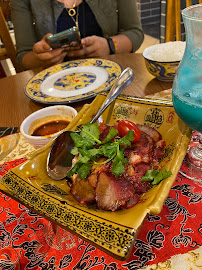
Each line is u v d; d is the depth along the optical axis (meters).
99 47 2.04
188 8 0.79
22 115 1.35
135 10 2.54
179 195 0.83
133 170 0.78
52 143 0.90
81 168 0.79
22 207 0.88
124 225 0.59
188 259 0.65
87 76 1.53
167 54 1.37
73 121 1.01
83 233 0.61
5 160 1.08
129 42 2.32
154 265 0.65
